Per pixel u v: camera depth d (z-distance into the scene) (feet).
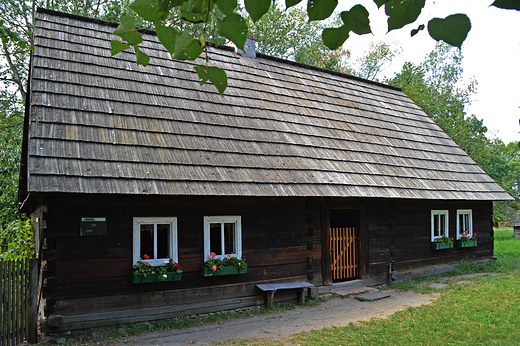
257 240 26.71
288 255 27.99
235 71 35.55
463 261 41.81
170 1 7.05
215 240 25.29
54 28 28.89
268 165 27.09
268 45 87.51
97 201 21.53
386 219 34.91
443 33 5.87
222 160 25.55
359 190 29.25
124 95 26.43
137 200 22.68
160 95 28.04
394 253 35.09
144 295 22.35
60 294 20.12
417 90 78.28
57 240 20.31
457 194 36.52
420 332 20.97
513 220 96.68
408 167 36.19
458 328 21.30
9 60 65.77
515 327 21.35
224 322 23.52
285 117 33.12
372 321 23.27
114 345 19.48
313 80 42.04
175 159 23.80
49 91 23.70
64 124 22.31
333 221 40.73
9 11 62.95
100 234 21.25
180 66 32.12
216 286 24.80
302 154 29.91
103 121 23.81
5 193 44.01
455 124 84.33
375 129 39.22
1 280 18.95
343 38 6.86
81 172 20.21
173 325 22.49
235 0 6.73
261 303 26.48
